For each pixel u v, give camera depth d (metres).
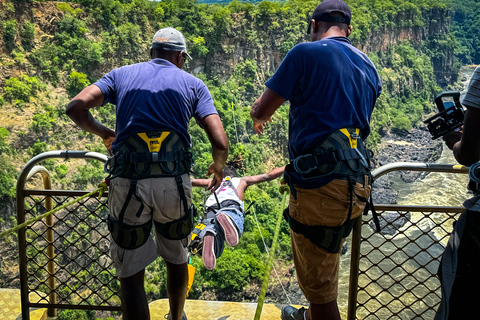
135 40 64.44
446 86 136.25
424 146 88.19
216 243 3.34
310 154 2.05
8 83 52.25
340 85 2.08
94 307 3.02
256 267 44.66
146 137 2.28
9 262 41.44
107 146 2.70
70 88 57.78
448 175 63.56
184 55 2.63
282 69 2.13
